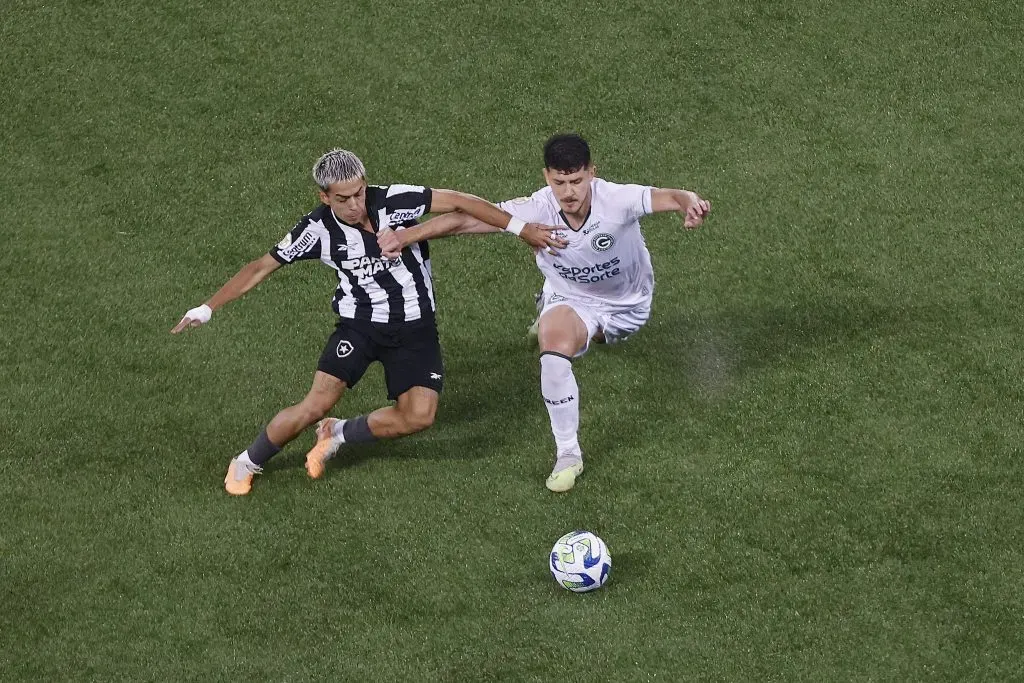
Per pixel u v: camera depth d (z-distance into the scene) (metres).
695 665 24.11
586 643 24.62
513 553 26.58
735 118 37.59
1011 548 25.88
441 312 32.84
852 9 40.44
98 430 29.92
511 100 38.41
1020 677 23.58
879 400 29.50
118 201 36.09
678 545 26.47
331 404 27.44
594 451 28.83
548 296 29.08
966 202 34.78
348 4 41.12
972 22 39.94
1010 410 29.00
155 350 31.98
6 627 25.55
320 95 38.75
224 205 35.94
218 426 30.02
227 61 39.75
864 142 36.69
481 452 29.08
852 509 26.95
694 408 29.70
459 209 26.56
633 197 26.77
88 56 40.00
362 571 26.36
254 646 24.98
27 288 33.72
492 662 24.41
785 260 33.56
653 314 32.41
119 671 24.64
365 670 24.41
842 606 25.00
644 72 38.97
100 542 27.25
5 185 36.56
